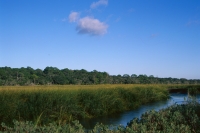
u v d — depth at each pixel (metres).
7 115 12.83
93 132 5.79
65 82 69.12
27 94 16.50
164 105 25.52
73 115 16.25
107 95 20.59
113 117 17.23
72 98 17.50
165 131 5.86
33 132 5.45
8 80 58.50
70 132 5.58
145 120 6.88
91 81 75.56
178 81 93.38
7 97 14.58
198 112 7.96
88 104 17.67
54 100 15.92
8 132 5.75
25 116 13.64
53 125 5.86
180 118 6.90
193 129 6.43
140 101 26.81
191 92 40.91
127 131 5.75
